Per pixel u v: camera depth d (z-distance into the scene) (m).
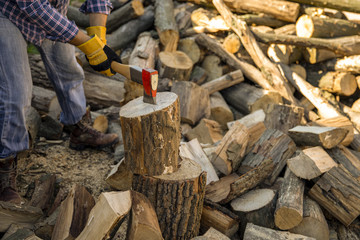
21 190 2.38
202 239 1.86
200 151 2.48
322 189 2.15
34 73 3.32
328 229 2.11
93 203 1.94
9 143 1.99
